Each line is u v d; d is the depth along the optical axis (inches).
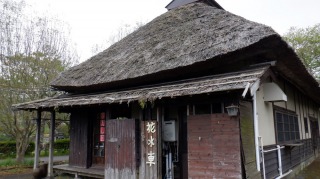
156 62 266.1
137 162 239.9
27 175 354.9
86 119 336.8
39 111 337.1
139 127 246.4
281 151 290.0
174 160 258.7
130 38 394.9
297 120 389.4
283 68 274.8
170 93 202.8
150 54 294.0
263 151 221.9
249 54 233.1
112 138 261.3
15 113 441.4
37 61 475.5
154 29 370.6
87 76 333.7
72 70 380.8
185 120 258.4
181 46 271.4
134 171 237.0
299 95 425.1
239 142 187.0
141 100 212.7
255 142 197.9
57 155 639.1
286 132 321.7
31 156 593.6
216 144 198.1
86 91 351.6
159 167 226.5
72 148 347.9
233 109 186.1
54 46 515.5
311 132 502.3
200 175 203.0
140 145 242.4
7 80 446.9
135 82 290.4
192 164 209.0
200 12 349.7
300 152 385.1
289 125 341.1
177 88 214.7
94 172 291.7
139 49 330.0
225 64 243.8
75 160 339.9
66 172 321.7
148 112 263.4
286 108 339.9
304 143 418.6
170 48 282.4
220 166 193.5
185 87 211.2
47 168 333.1
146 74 258.5
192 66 239.0
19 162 441.7
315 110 593.9
